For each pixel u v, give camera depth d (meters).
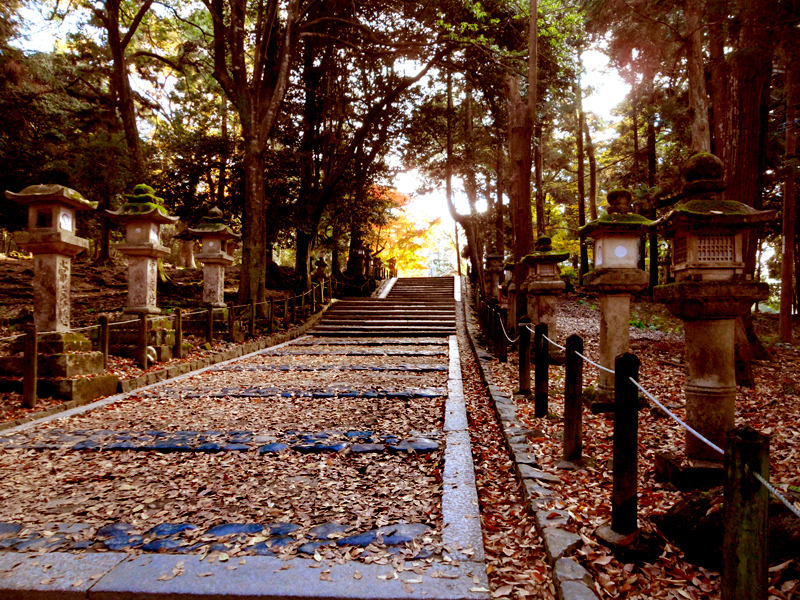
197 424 5.52
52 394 6.37
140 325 8.20
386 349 11.51
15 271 15.39
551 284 8.85
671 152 15.27
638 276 5.36
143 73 20.12
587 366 8.53
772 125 12.55
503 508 3.43
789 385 6.96
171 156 16.75
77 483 3.94
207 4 13.64
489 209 21.64
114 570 2.63
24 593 2.45
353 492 3.68
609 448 4.34
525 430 4.77
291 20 13.59
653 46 8.52
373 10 15.62
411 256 34.97
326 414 5.87
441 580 2.50
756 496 1.66
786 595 2.12
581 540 2.71
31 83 14.51
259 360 10.20
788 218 13.02
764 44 6.28
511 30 13.39
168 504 3.52
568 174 26.23
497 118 16.31
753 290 3.21
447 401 6.30
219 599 2.38
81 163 13.41
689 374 3.50
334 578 2.52
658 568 2.49
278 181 16.59
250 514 3.33
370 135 18.38
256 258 13.55
